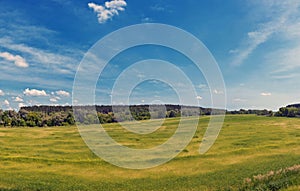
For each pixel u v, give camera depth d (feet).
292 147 138.31
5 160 125.90
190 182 88.53
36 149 154.61
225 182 84.07
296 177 73.56
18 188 84.79
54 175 104.58
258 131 188.55
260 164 107.34
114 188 86.89
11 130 225.97
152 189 84.07
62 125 274.98
